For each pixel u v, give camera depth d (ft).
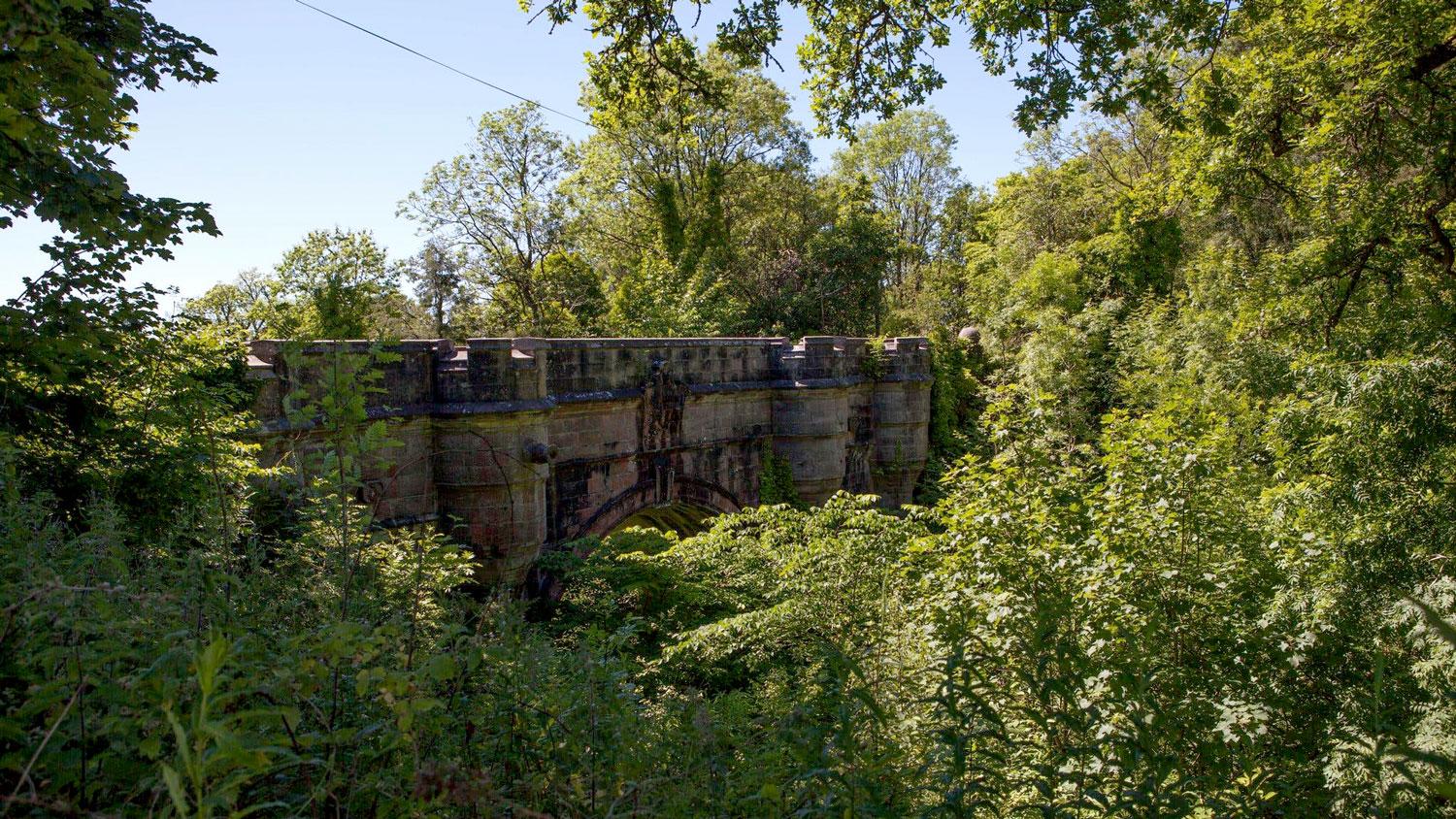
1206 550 28.96
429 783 10.93
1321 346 45.68
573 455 63.57
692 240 140.26
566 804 13.66
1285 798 19.71
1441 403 27.27
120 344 28.58
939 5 41.04
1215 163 46.11
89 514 18.97
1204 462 28.94
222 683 10.89
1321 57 43.57
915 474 102.32
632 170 143.84
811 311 145.79
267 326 100.22
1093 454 34.91
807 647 41.16
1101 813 16.08
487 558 54.70
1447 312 38.83
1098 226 132.36
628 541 59.67
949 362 110.52
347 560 15.90
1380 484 26.91
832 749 15.53
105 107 23.41
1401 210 43.24
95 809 10.49
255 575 16.85
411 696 11.72
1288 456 31.09
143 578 14.39
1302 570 27.84
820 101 43.34
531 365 55.42
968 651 25.18
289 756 10.72
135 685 10.28
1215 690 24.16
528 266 141.69
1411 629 23.56
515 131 137.90
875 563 41.83
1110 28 36.63
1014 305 124.26
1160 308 104.58
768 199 153.07
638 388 69.00
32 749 10.49
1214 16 37.86
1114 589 26.94
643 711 18.81
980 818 16.99
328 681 13.20
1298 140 46.06
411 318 143.64
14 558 13.32
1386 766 17.94
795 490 85.20
